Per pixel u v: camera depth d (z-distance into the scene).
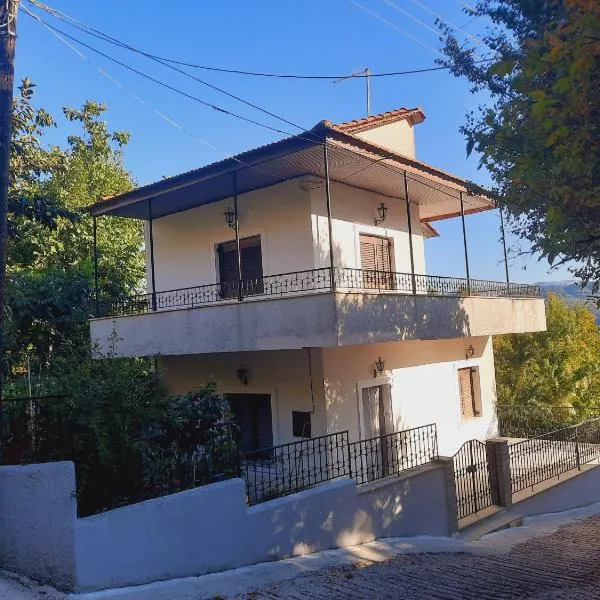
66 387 6.44
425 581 6.24
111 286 18.09
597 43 4.11
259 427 12.34
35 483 5.33
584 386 19.78
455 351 14.92
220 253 13.52
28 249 17.16
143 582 5.57
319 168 10.88
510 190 7.39
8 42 6.00
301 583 6.11
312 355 11.22
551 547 8.41
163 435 6.83
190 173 10.79
